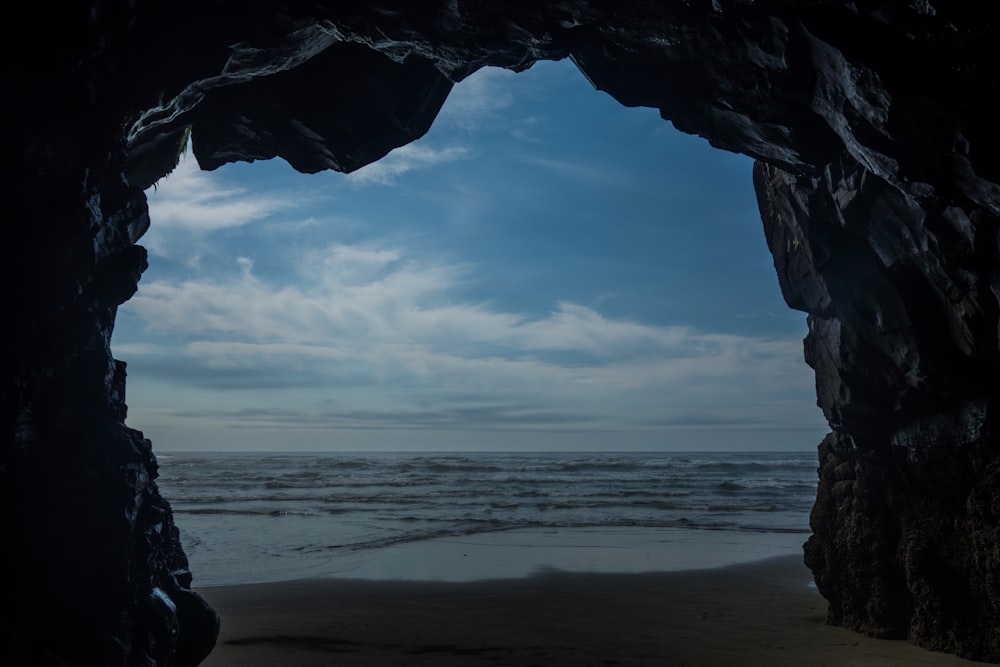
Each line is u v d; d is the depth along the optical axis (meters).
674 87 7.65
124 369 5.86
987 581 7.23
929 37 4.96
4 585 4.42
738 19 6.25
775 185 9.16
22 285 4.59
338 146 8.70
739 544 19.78
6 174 4.52
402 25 6.89
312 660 8.34
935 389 7.55
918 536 8.17
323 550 18.59
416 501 34.16
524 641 9.45
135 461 5.37
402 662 8.34
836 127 6.62
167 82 6.23
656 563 16.52
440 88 8.81
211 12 6.14
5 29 4.51
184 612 6.13
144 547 5.46
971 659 7.48
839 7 5.44
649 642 9.34
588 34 7.21
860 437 9.27
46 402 4.88
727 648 8.91
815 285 9.02
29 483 4.68
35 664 4.50
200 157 8.86
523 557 17.39
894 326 7.66
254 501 34.12
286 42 6.86
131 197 5.84
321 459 108.31
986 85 4.95
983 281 6.16
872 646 8.45
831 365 9.38
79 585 4.86
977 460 7.40
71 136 4.92
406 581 14.20
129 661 5.16
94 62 5.09
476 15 6.79
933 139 5.51
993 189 5.39
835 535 9.59
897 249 7.21
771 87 6.77
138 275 5.75
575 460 94.94
